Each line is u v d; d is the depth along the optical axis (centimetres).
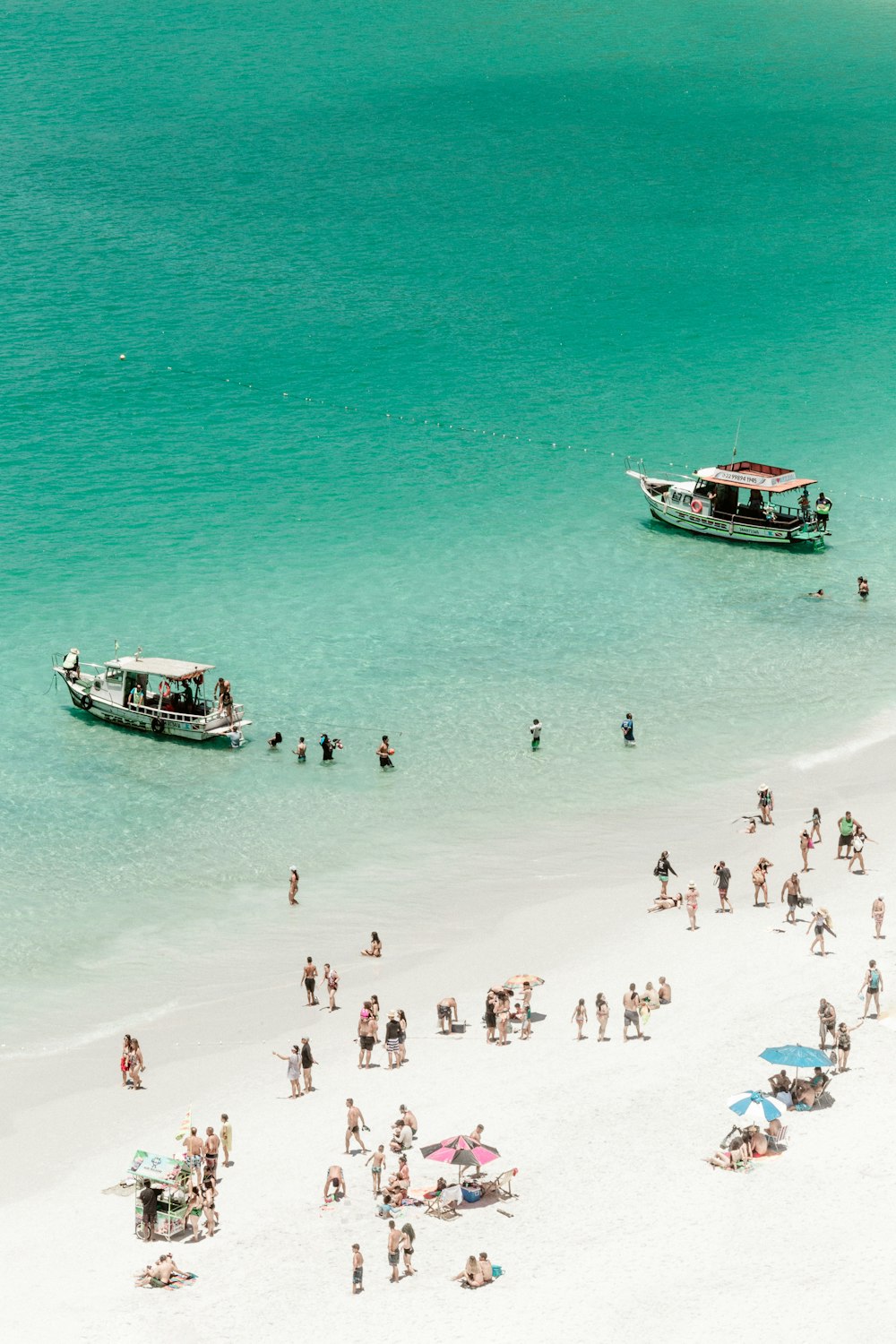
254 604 9212
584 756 7544
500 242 16962
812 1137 4459
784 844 6675
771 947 5738
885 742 7669
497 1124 4662
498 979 5712
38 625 8862
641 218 17975
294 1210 4316
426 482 11238
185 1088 5103
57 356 13338
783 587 9694
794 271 16238
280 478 11200
